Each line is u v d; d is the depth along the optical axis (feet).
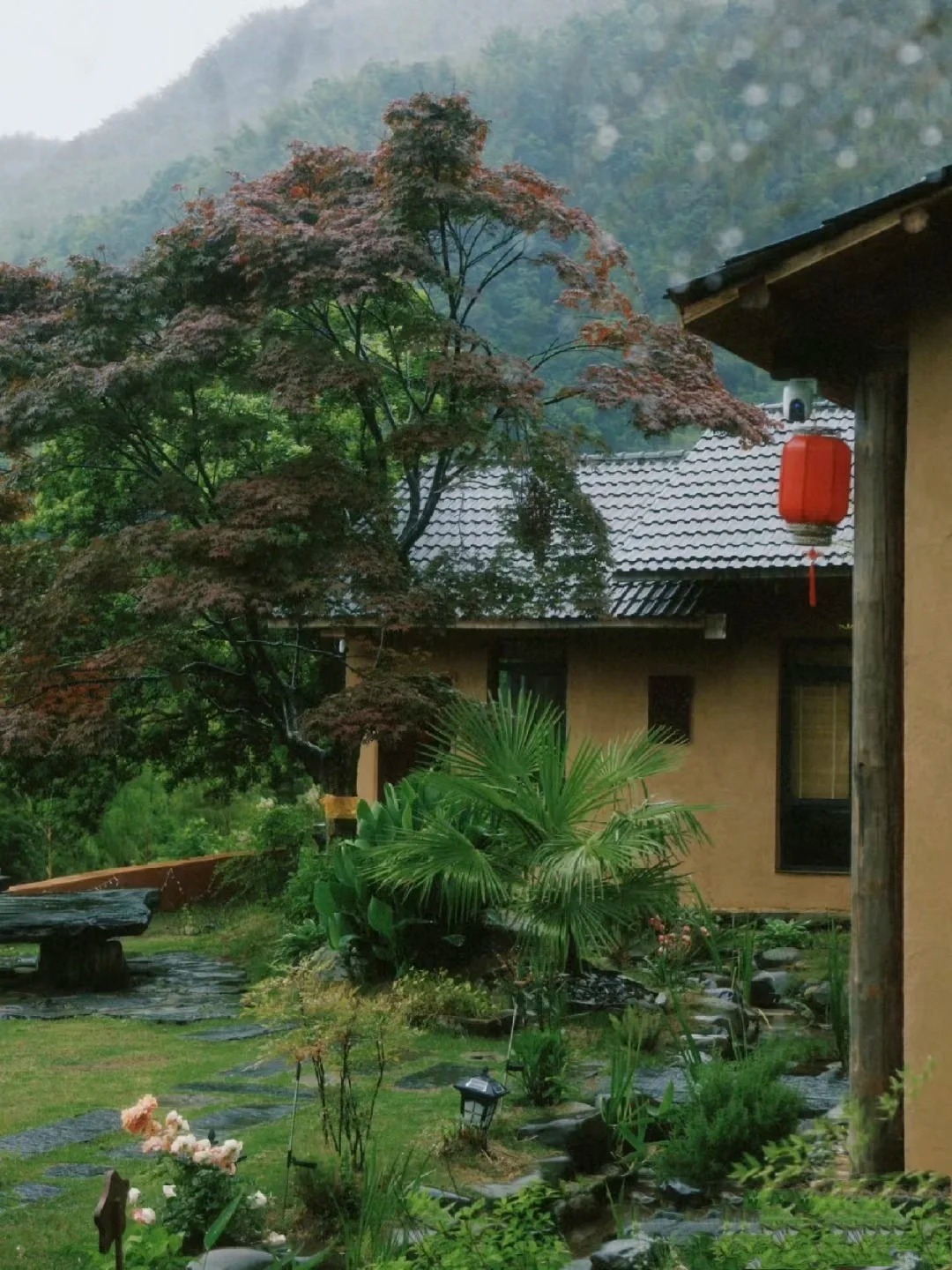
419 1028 31.24
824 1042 30.42
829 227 18.75
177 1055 31.14
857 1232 14.35
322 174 50.60
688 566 47.55
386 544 46.29
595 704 51.78
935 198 18.28
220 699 57.93
